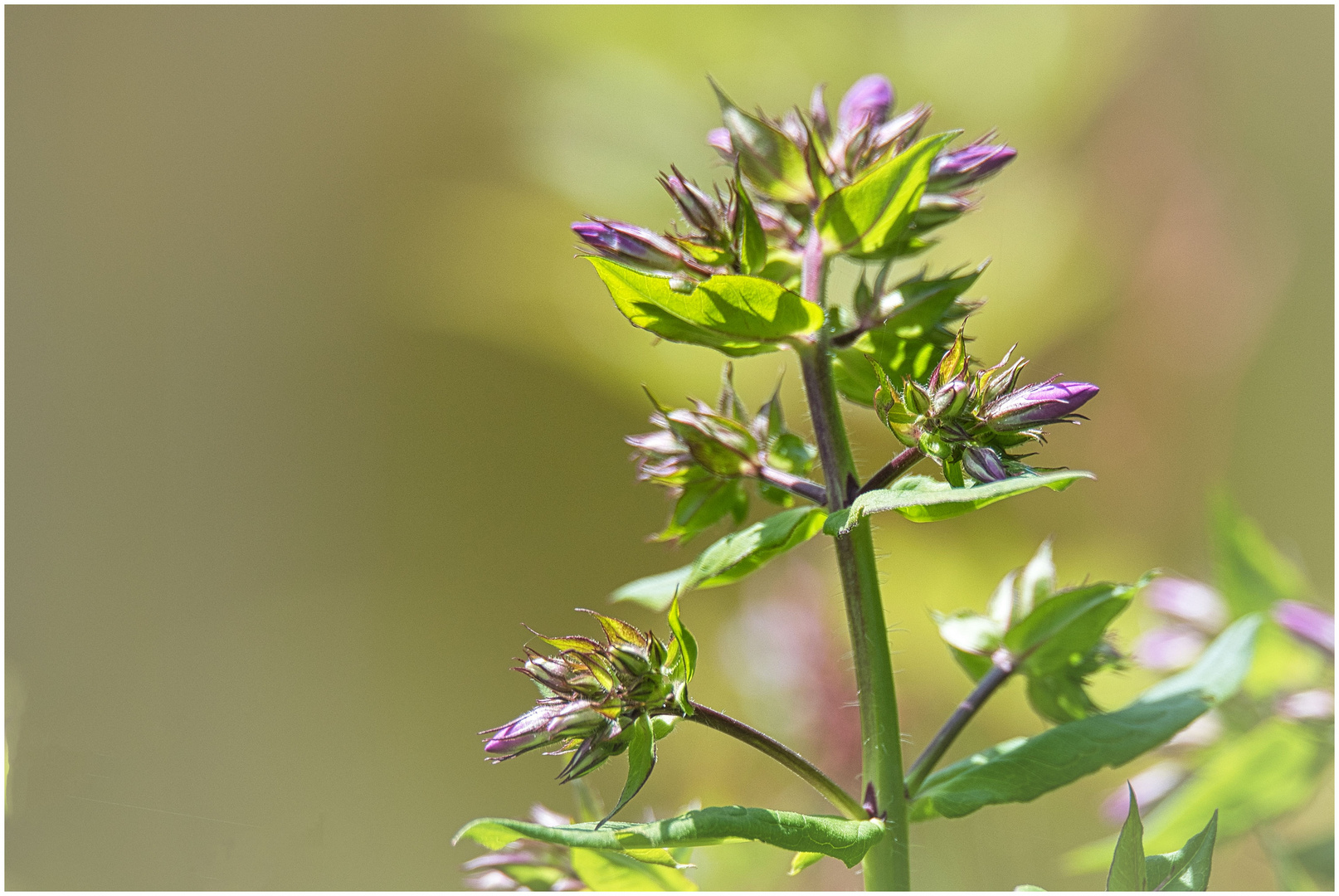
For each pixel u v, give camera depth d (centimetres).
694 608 137
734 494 62
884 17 137
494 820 57
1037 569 63
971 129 139
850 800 59
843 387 62
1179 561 133
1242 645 63
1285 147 143
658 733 58
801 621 82
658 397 138
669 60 135
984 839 94
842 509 59
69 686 145
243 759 137
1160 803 69
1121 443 136
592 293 142
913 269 125
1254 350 138
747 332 60
